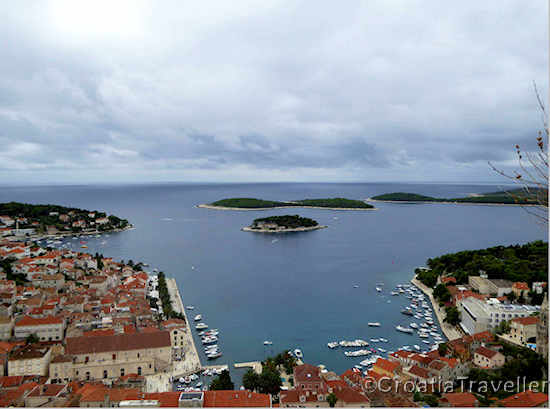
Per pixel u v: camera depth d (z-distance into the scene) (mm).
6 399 106188
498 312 177500
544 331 141625
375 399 116375
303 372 124875
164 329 174000
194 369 154125
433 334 191000
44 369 140875
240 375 151625
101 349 147125
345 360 165250
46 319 170500
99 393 106375
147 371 149500
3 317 175375
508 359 141625
